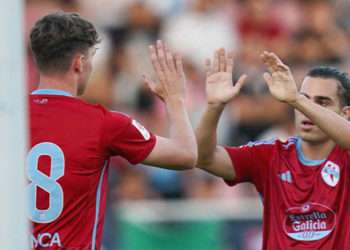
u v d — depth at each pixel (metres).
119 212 33.75
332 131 16.44
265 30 41.88
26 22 39.53
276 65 16.48
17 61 12.16
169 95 15.73
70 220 14.89
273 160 18.16
